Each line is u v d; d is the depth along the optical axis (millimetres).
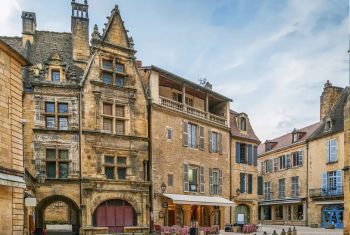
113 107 27641
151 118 28953
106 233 25922
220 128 35469
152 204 28188
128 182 27125
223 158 35469
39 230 24016
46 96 25922
